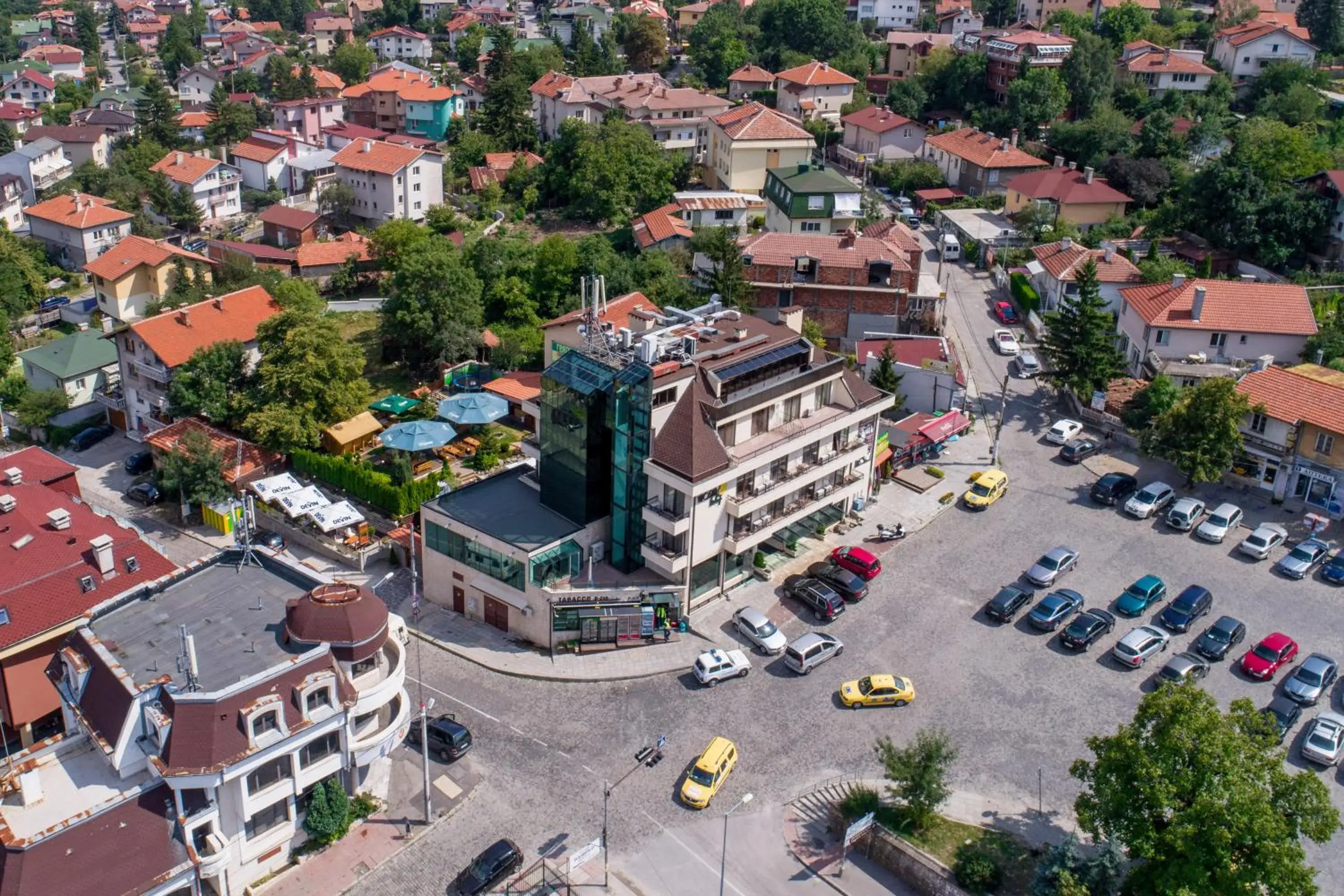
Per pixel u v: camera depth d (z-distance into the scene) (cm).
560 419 7000
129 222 16400
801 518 7719
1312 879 5034
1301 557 7556
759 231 13888
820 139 18075
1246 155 13012
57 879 4509
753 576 7550
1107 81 17125
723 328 7819
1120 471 8831
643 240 13225
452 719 6256
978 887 5131
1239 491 8481
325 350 9312
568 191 15712
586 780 5875
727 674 6550
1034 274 11994
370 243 13975
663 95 17250
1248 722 4931
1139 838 4797
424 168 16388
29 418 10356
